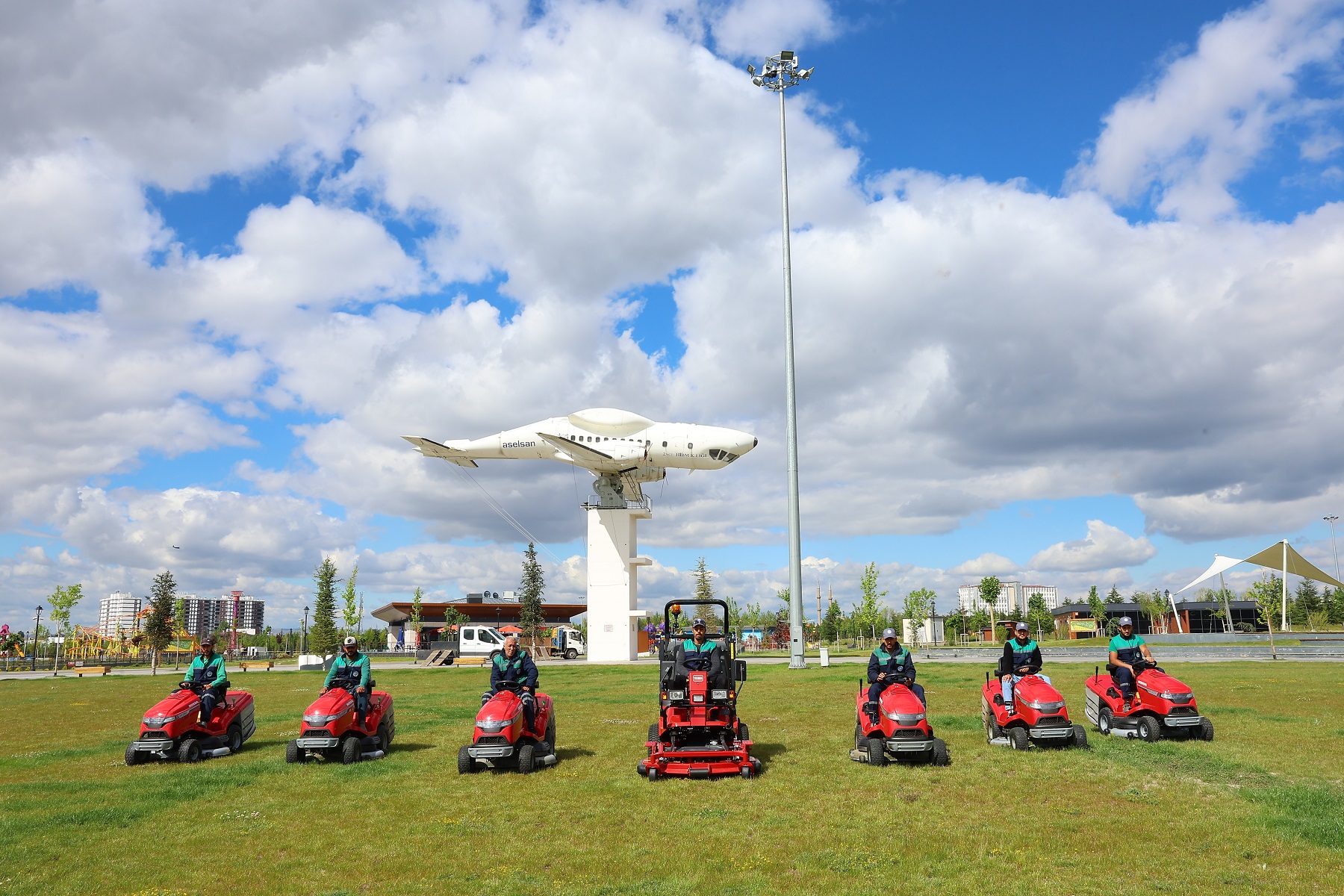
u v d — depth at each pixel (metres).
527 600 100.44
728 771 11.13
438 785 11.14
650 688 26.89
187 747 13.50
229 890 7.16
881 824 8.72
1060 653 45.88
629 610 52.28
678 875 7.25
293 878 7.44
